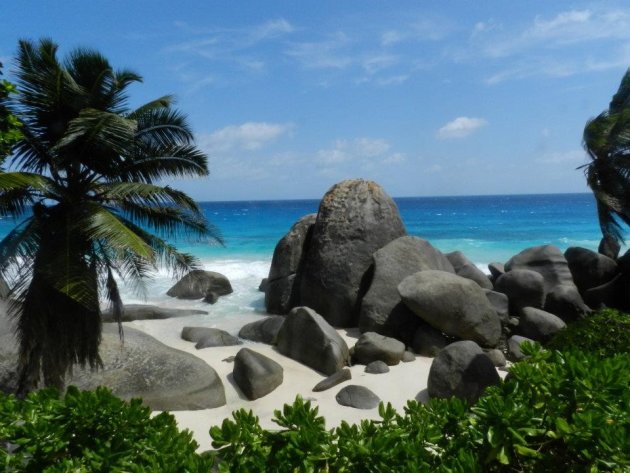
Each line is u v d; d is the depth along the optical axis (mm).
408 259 14453
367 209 15781
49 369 8734
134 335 11305
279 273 16844
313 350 11117
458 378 9266
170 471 2803
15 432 3324
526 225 52375
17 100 8578
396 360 11383
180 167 9969
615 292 15711
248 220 61250
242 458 3096
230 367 10906
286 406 3352
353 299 14672
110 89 9266
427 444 3211
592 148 16656
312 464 2902
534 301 14984
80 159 8977
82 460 3162
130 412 3352
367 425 3352
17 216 8758
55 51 8750
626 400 2951
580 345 8562
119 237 7898
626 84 17953
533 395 3242
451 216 68375
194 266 9969
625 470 2553
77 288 8031
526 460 2926
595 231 45094
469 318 12266
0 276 8312
